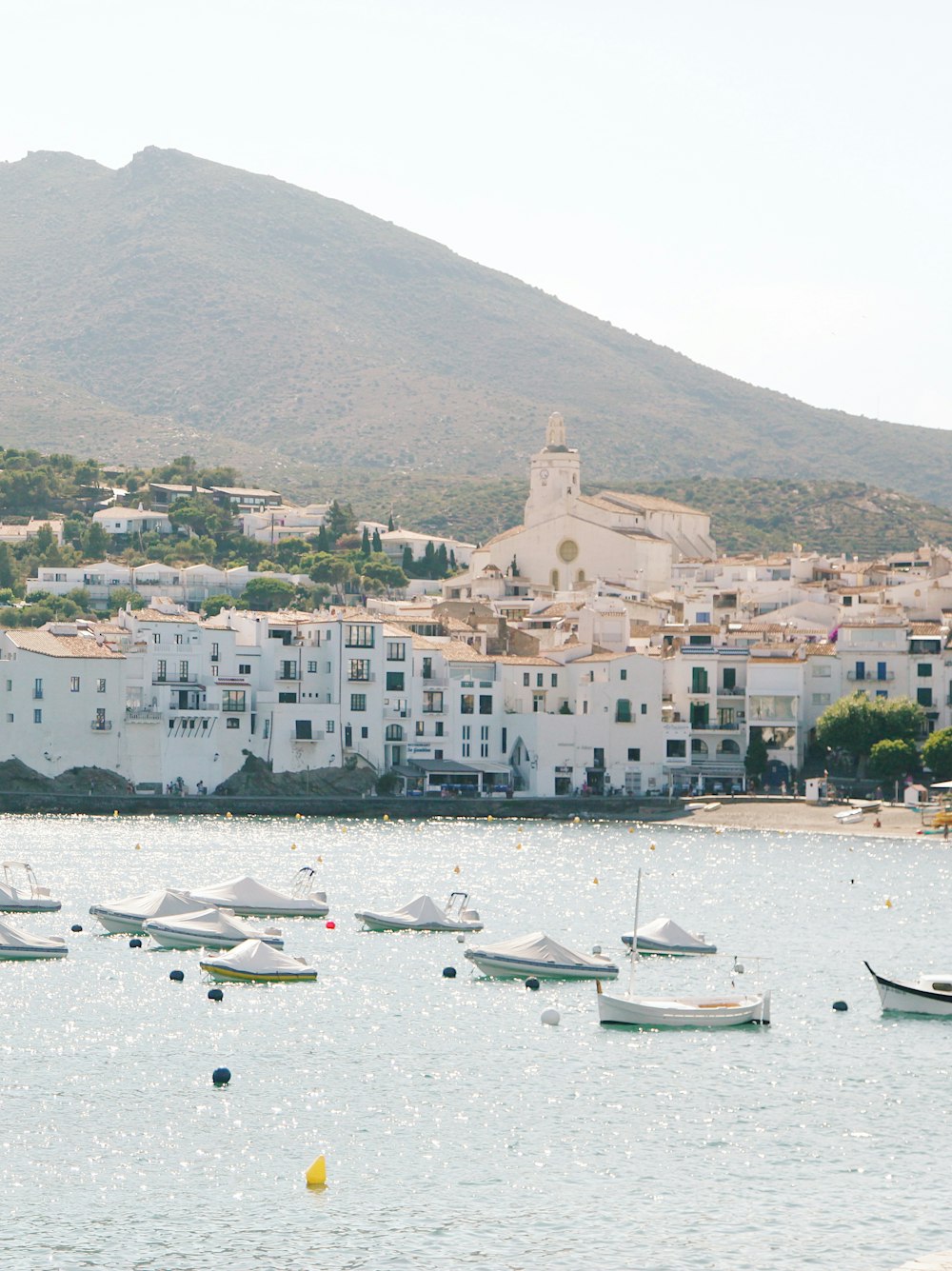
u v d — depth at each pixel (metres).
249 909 166.62
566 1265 80.00
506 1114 101.75
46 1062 111.44
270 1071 110.12
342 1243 82.31
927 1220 85.44
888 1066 113.12
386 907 180.75
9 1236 82.75
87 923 162.62
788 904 193.12
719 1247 82.00
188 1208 86.38
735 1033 122.25
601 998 123.50
